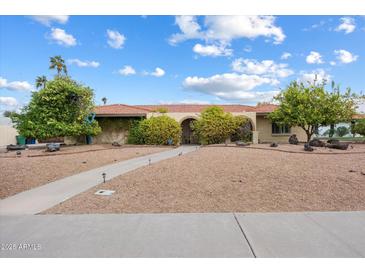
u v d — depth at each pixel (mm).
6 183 8570
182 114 26047
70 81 21219
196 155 14414
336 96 20203
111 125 26703
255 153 14539
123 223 5020
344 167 9961
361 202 6352
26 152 16984
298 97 20438
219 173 9359
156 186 7902
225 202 6445
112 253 3875
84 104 20859
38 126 18922
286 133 26594
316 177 8469
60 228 4805
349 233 4465
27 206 6262
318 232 4508
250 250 3910
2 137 29391
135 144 24406
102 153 16828
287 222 4977
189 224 4938
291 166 10266
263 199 6648
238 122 23453
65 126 19125
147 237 4383
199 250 3928
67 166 11766
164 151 18562
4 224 5031
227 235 4426
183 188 7656
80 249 4004
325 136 26375
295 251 3869
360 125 21062
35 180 9125
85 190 7742
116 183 8391
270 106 28250
